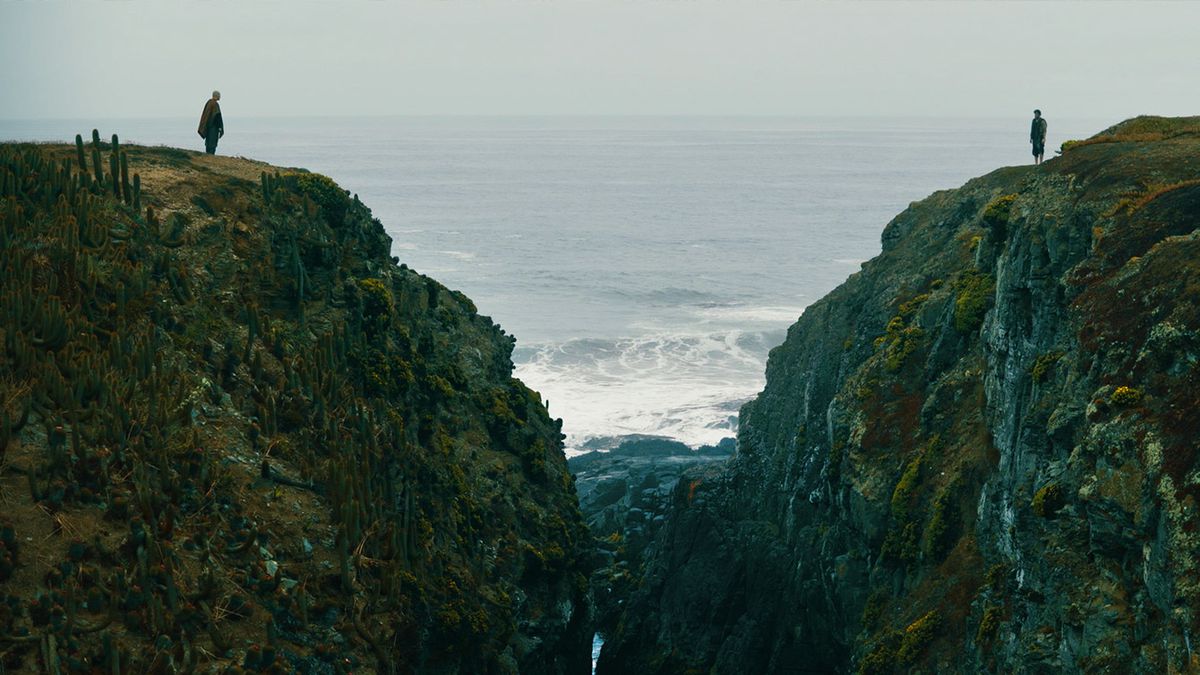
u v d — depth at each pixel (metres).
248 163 48.94
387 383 41.59
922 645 40.94
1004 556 38.56
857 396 55.09
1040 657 31.92
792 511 60.44
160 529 29.34
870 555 49.28
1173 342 31.30
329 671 30.12
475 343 56.81
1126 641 29.05
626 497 79.75
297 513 33.22
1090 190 40.59
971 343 50.03
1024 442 36.31
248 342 37.50
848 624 49.41
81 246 36.22
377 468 37.22
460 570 39.94
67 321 32.69
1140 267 35.09
